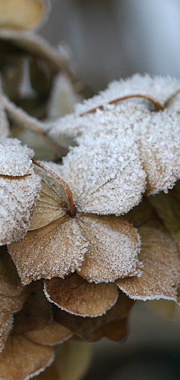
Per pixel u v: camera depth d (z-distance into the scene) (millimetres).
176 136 225
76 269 214
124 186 219
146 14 436
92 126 233
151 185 222
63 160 230
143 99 236
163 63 443
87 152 224
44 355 231
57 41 444
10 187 209
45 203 220
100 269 215
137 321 380
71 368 258
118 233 220
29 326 229
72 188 222
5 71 311
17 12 309
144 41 440
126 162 221
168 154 222
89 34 443
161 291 221
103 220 221
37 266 213
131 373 421
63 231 217
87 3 434
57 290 218
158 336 398
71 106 296
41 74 310
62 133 238
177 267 228
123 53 441
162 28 439
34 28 319
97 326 230
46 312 228
